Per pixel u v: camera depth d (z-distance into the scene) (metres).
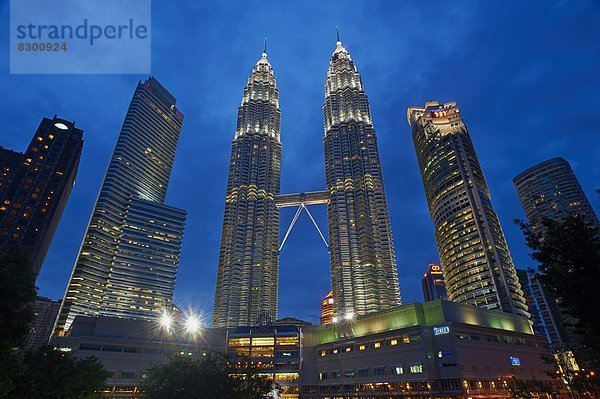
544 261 24.69
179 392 38.28
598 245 22.44
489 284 163.75
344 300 199.38
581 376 43.59
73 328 112.88
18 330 27.48
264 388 42.75
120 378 106.56
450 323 92.50
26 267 29.92
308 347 127.50
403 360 96.12
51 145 187.25
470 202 188.50
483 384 89.06
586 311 21.78
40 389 39.81
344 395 108.19
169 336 123.56
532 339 115.06
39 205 170.12
